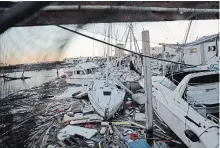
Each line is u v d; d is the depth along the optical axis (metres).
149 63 4.52
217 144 2.77
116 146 4.83
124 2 1.21
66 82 13.77
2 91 1.58
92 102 7.41
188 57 10.23
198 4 1.30
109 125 6.11
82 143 5.09
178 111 4.12
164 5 1.27
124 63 11.64
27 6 0.68
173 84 5.19
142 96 8.14
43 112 6.94
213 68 5.12
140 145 4.64
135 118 6.71
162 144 4.73
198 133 3.16
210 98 4.40
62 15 1.15
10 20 0.67
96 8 1.18
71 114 7.41
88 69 14.06
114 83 9.36
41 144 5.05
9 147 1.95
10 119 1.90
